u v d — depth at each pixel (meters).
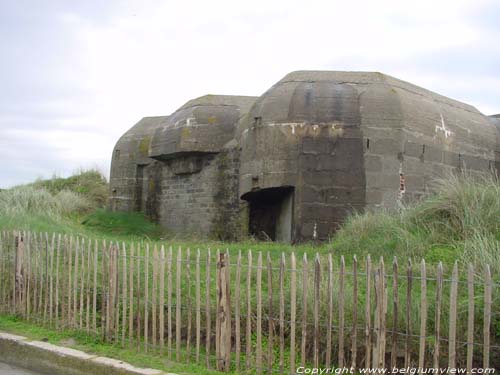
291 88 13.06
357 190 12.04
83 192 22.14
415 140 12.53
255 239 13.84
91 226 16.59
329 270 4.84
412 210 9.25
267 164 12.57
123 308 6.12
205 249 10.23
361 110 12.41
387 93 12.77
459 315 5.52
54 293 7.09
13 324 7.01
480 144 14.38
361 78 13.34
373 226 9.38
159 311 6.20
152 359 5.64
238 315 5.23
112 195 20.34
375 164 12.15
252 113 13.38
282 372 4.94
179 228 17.02
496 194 8.44
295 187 12.21
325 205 12.01
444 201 8.72
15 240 7.51
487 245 6.83
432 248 7.85
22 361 6.18
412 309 5.62
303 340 4.96
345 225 10.97
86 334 6.42
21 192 15.98
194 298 6.69
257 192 13.05
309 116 12.38
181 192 17.12
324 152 12.20
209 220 15.82
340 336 4.77
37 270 7.22
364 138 12.22
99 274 7.68
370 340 4.70
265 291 6.86
